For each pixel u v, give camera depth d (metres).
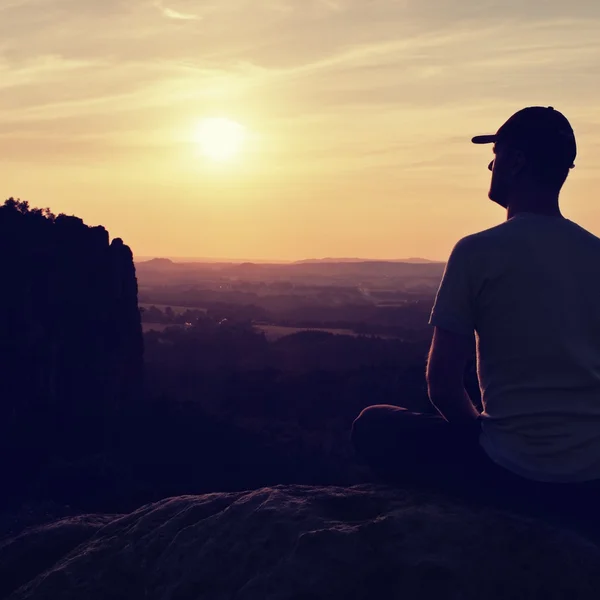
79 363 69.81
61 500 46.72
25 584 3.74
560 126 2.98
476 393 3.62
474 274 2.88
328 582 2.77
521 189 3.04
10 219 70.50
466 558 2.74
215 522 3.24
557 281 2.81
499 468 2.93
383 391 82.69
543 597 2.65
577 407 2.76
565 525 2.85
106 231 78.31
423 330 182.25
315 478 59.75
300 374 100.88
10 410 63.25
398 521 2.91
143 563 3.33
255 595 2.80
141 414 73.12
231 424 72.69
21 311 66.94
